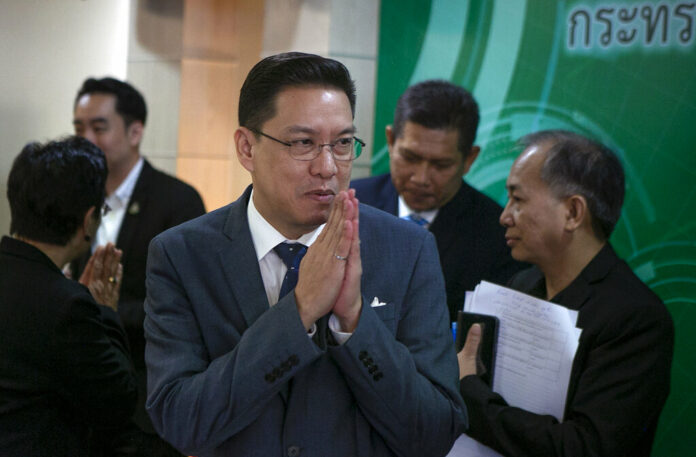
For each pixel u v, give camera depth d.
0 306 1.79
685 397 2.63
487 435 1.84
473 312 1.99
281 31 3.82
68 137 2.04
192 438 1.28
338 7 3.48
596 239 1.93
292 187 1.31
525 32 3.03
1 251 1.87
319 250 1.27
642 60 2.71
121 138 3.03
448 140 2.37
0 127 4.07
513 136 3.08
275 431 1.33
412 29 3.35
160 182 3.04
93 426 1.88
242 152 1.41
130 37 4.23
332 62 1.34
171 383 1.31
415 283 1.41
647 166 2.71
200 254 1.39
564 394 1.83
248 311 1.35
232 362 1.27
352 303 1.28
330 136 1.30
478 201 2.55
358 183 2.72
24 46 4.10
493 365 1.93
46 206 1.87
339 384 1.34
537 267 2.16
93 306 1.85
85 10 4.17
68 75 4.16
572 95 2.91
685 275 2.62
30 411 1.76
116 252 2.16
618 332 1.81
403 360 1.30
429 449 1.34
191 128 4.29
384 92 3.44
